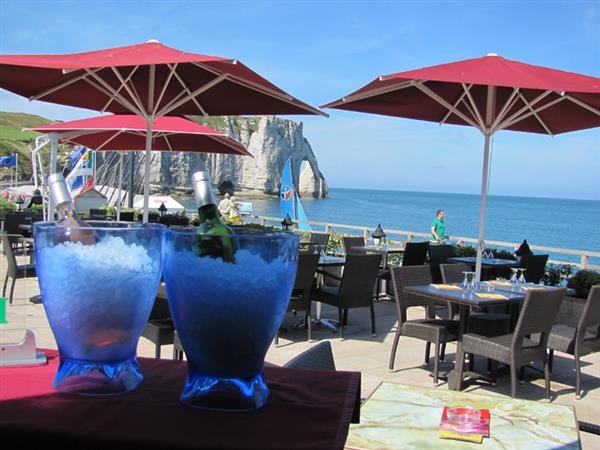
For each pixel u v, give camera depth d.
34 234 0.92
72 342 0.89
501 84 4.22
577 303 6.31
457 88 5.76
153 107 5.21
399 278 5.16
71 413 0.82
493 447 1.67
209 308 0.84
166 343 3.78
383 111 6.48
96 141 8.66
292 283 0.92
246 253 0.84
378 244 9.46
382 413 1.91
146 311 0.94
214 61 3.65
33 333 1.10
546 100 5.79
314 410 0.88
